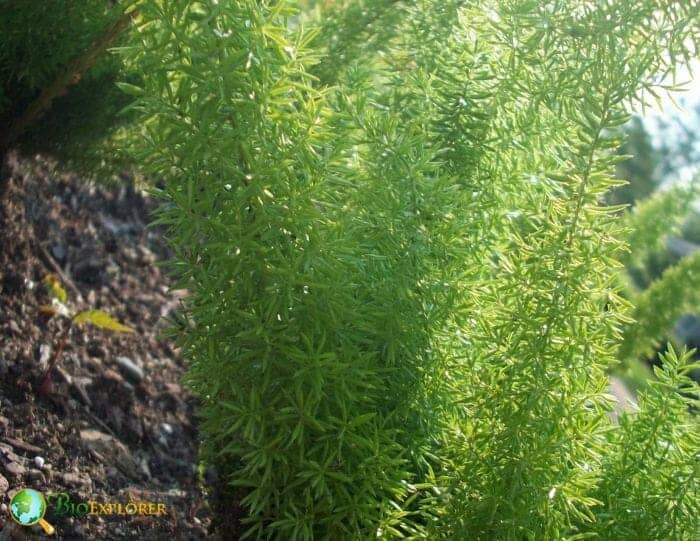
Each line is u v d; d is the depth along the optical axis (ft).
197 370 1.36
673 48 1.24
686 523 1.36
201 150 1.18
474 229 1.50
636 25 1.25
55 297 2.36
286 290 1.22
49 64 1.92
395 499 1.49
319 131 1.20
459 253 1.39
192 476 2.07
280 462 1.34
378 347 1.43
